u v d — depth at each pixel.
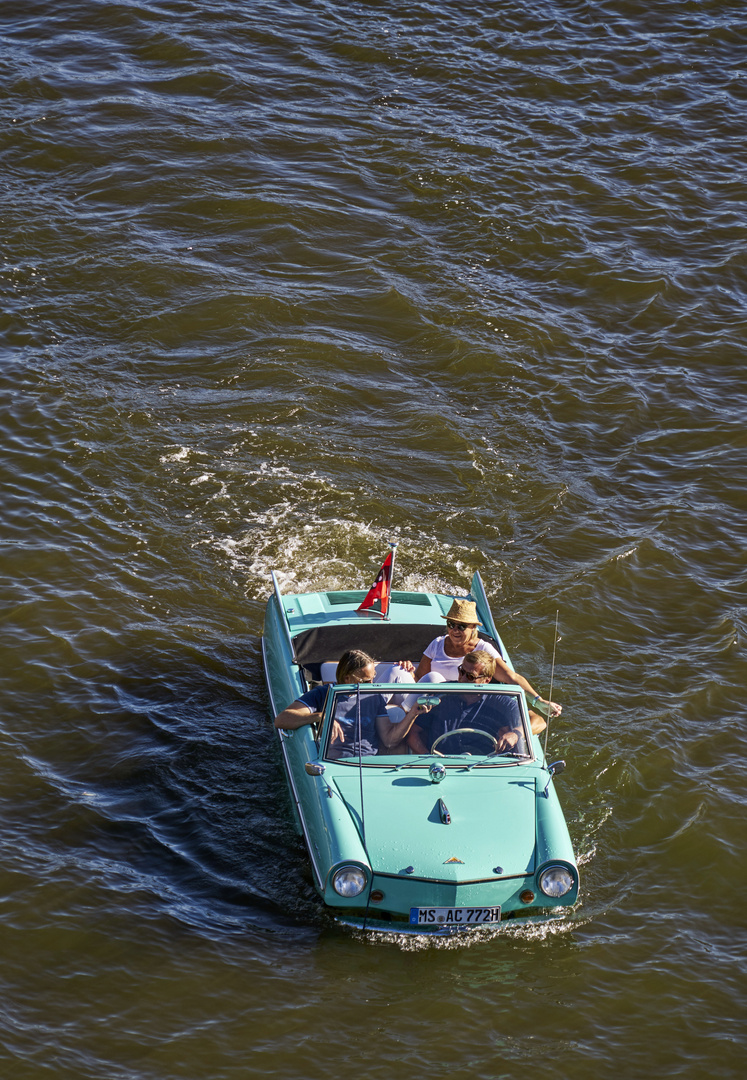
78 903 18.88
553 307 41.38
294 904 19.19
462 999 17.31
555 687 24.81
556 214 46.47
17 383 34.91
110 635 25.95
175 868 19.86
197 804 21.41
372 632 23.09
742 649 26.25
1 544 28.47
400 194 47.25
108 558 28.47
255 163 48.09
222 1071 15.88
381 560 29.08
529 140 51.31
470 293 41.62
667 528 30.59
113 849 20.17
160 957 17.86
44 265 41.16
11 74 52.16
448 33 59.03
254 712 24.17
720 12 62.66
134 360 36.88
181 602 27.34
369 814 18.56
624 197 47.81
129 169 47.03
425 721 20.11
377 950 18.22
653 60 58.09
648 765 22.66
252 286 40.88
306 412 34.94
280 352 37.72
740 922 19.12
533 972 17.88
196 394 35.53
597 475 33.00
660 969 18.02
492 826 18.52
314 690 21.02
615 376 37.75
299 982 17.50
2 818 20.64
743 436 34.81
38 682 24.34
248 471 32.22
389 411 35.44
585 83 55.84
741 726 23.97
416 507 31.30
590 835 20.91
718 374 38.12
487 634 23.33
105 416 33.94
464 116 52.69
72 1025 16.53
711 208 47.59
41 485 30.83
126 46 55.41
